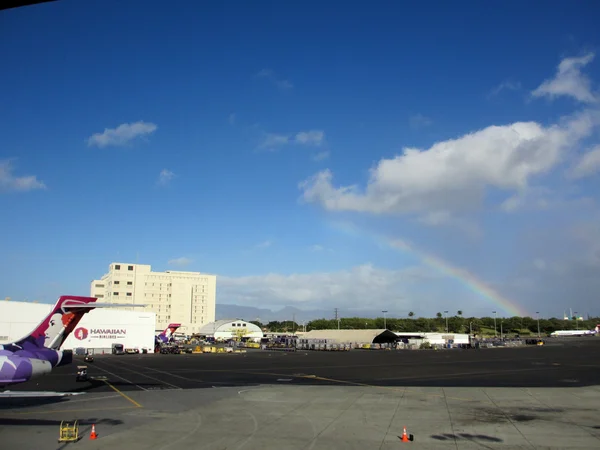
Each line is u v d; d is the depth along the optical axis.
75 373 61.44
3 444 23.19
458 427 27.41
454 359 95.75
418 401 37.50
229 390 44.41
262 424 28.20
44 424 27.97
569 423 28.45
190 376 58.69
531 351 133.88
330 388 46.12
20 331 93.69
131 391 43.38
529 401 37.25
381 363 84.25
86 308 35.28
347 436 25.11
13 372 29.61
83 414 31.31
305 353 133.75
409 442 23.75
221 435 25.23
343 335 177.00
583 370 66.88
